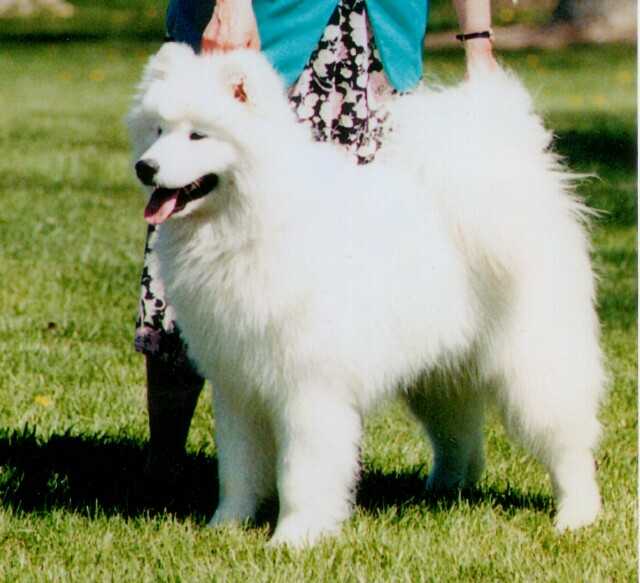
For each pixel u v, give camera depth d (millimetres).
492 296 8023
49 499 8539
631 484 9109
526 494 9023
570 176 8289
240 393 7734
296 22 8148
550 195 8180
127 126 7441
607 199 20844
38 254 16047
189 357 8227
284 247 7156
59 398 10625
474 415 8797
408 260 7598
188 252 7266
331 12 8156
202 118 6945
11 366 11445
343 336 7355
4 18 55031
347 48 8227
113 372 11406
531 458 9555
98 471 9125
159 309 8555
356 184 7570
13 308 13508
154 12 57000
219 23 7578
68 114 30422
